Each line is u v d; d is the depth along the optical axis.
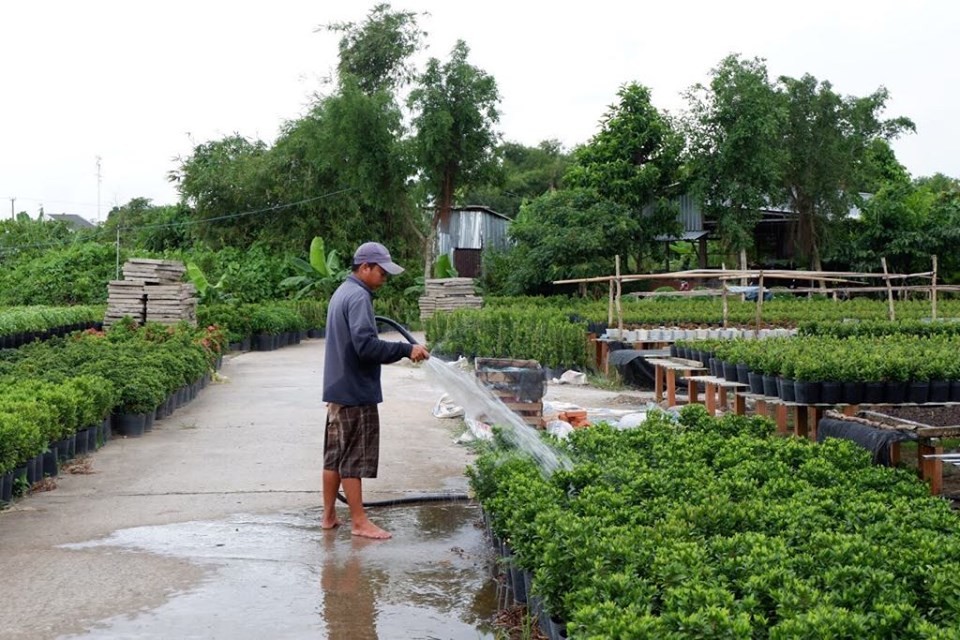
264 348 26.20
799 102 35.53
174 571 6.25
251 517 7.64
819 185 35.50
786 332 17.05
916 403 9.78
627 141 34.38
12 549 6.69
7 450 7.65
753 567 4.24
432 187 35.38
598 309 22.50
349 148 34.97
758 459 6.88
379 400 7.17
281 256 38.03
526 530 5.27
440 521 7.61
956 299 28.78
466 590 5.97
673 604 3.87
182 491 8.48
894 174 46.25
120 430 11.35
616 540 4.58
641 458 7.09
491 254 40.00
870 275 17.23
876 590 3.98
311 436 11.34
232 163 40.56
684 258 43.12
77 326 23.48
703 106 33.91
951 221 35.31
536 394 10.30
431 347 22.80
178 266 20.83
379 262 7.16
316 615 5.52
